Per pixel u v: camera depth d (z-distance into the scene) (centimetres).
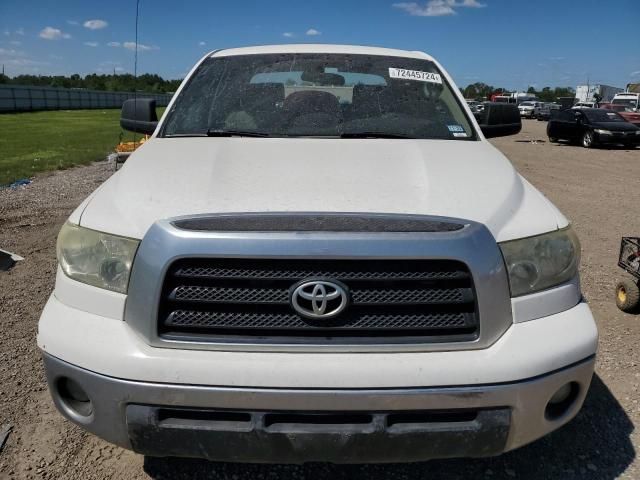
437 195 213
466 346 187
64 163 1235
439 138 303
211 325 187
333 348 184
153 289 187
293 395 180
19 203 785
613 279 489
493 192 221
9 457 248
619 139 1809
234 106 318
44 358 204
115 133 2158
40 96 5184
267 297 185
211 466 248
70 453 253
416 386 181
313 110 313
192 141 283
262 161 244
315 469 248
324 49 365
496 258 192
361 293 186
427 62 366
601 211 791
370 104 320
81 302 203
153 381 183
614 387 311
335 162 244
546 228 211
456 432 186
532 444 264
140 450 192
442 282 188
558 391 201
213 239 184
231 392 181
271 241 183
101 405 191
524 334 193
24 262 514
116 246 199
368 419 185
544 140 2248
